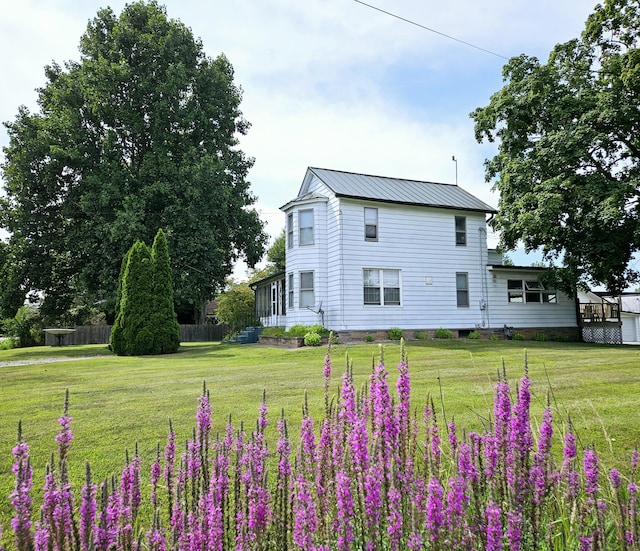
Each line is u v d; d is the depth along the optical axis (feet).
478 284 59.88
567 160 50.44
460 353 39.11
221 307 94.89
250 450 5.61
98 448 13.19
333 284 53.47
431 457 5.31
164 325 53.78
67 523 4.03
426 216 57.77
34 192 71.61
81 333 93.35
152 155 71.26
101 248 68.44
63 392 23.66
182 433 14.64
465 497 5.00
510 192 56.70
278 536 4.97
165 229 68.03
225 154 82.38
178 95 74.64
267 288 81.10
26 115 73.97
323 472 5.12
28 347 87.56
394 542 4.31
